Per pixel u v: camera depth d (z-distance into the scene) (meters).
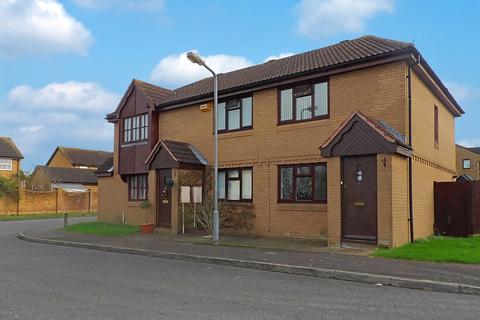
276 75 16.58
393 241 12.31
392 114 13.95
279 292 7.96
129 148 22.19
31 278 9.18
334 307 6.87
